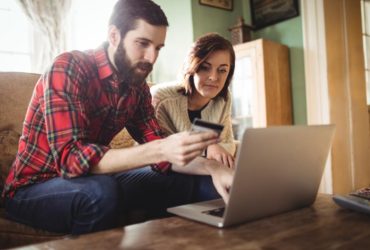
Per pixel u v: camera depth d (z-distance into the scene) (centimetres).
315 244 54
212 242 56
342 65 261
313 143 75
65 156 82
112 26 96
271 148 64
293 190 75
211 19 280
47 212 88
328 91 248
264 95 247
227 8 290
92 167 82
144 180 114
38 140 95
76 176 83
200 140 68
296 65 266
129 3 93
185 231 62
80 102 89
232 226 65
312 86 255
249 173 63
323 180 254
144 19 91
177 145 70
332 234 60
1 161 122
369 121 300
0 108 133
